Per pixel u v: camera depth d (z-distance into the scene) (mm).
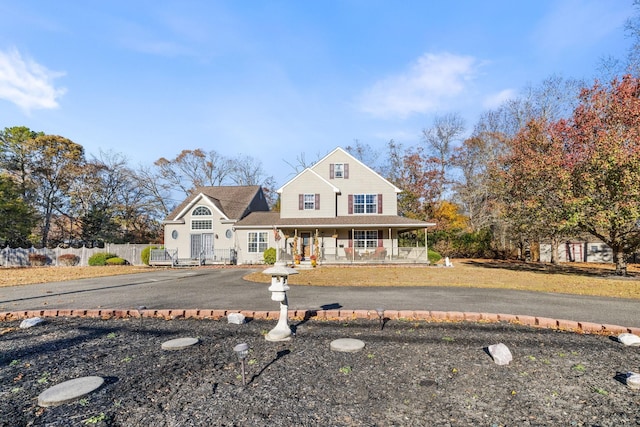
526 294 10266
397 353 5152
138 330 6551
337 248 24922
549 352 5188
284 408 3562
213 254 26094
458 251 33812
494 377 4309
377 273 16812
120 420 3354
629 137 13859
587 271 19016
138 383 4184
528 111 29688
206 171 47438
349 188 26375
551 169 16109
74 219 39938
